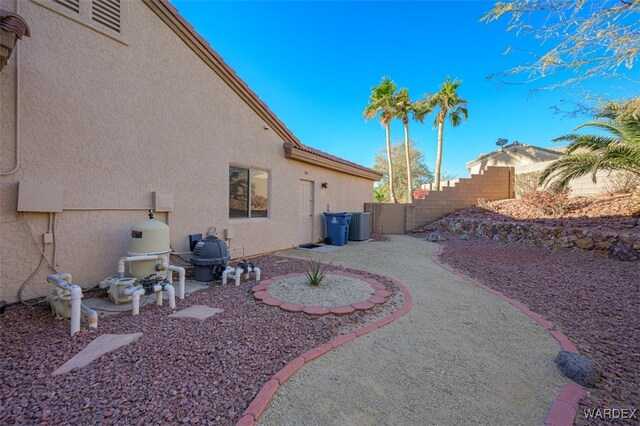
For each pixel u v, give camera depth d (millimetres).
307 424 2027
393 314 4020
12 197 3912
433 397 2352
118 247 5020
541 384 2547
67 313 3525
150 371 2529
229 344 3025
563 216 10250
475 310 4262
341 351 3029
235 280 5180
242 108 7395
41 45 4102
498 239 10930
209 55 6406
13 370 2504
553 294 4895
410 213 15039
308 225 10344
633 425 2057
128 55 5098
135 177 5242
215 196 6719
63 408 2059
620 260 6824
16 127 3896
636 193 9203
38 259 4160
